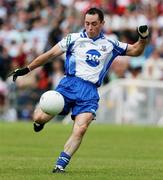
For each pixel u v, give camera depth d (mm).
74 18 81312
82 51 28641
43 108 28234
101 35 28922
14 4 89062
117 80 68500
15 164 31984
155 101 65000
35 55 79688
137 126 62062
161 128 59844
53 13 84438
